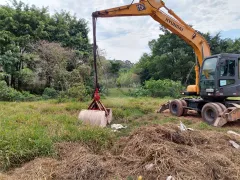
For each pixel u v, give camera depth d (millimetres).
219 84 5809
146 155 2912
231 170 2684
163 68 20844
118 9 6410
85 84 14477
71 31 17656
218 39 20781
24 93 12500
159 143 3174
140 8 6547
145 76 23062
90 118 5211
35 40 15047
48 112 7105
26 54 14211
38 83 14719
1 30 13953
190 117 6926
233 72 5895
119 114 6773
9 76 13297
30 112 6715
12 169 2916
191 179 2385
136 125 5691
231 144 3670
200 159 2814
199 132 4074
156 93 15562
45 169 2758
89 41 18422
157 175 2520
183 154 2938
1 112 6488
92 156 3018
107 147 3641
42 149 3203
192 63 19109
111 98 13383
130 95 16438
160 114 7477
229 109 5609
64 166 2809
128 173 2699
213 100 6402
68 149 3355
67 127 4285
